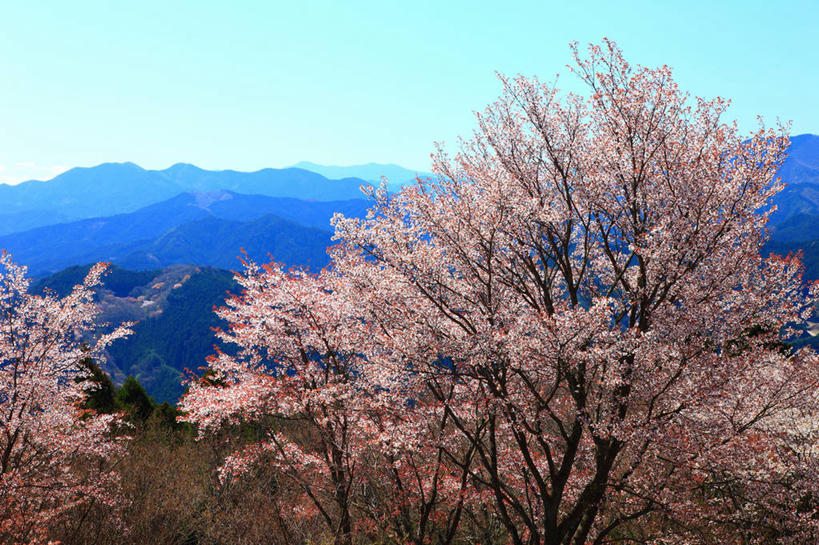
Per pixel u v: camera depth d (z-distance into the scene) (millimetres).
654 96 9758
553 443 10867
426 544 10867
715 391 9461
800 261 10047
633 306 9789
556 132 10570
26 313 10055
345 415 10875
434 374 9328
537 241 10312
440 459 10930
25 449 10742
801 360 10211
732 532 10867
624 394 9438
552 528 9594
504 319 9219
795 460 10406
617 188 10102
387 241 9875
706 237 9414
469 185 10172
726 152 9852
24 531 10008
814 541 9727
